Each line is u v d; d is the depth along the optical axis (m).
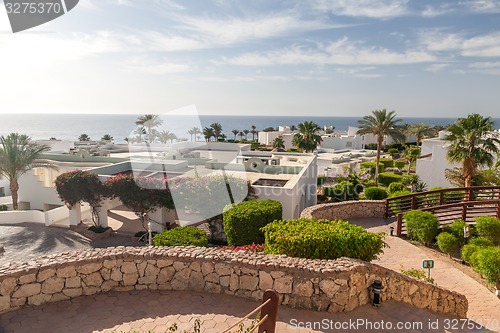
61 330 3.93
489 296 7.28
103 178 13.88
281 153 22.92
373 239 5.31
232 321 4.11
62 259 4.69
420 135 50.44
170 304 4.51
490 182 17.41
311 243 5.14
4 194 24.03
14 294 4.34
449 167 20.78
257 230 8.48
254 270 4.64
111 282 4.82
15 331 3.91
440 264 8.76
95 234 14.30
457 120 17.92
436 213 11.24
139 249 5.10
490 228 9.69
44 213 16.08
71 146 31.25
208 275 4.81
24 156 18.94
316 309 4.49
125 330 3.92
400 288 5.27
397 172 35.00
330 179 30.81
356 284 4.66
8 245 13.84
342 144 49.62
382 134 30.38
